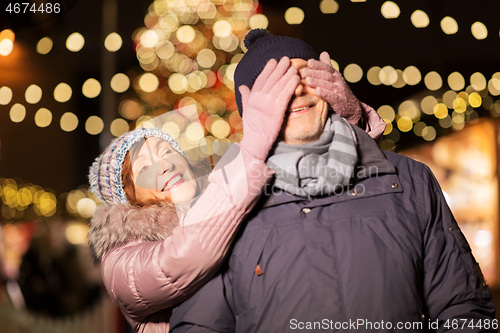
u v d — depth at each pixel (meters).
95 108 7.89
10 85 7.59
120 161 1.80
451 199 5.34
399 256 1.32
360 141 1.50
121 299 1.56
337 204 1.39
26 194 6.89
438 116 4.57
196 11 4.43
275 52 1.52
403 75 4.26
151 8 4.53
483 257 5.08
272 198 1.44
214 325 1.41
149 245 1.57
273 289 1.33
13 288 4.02
